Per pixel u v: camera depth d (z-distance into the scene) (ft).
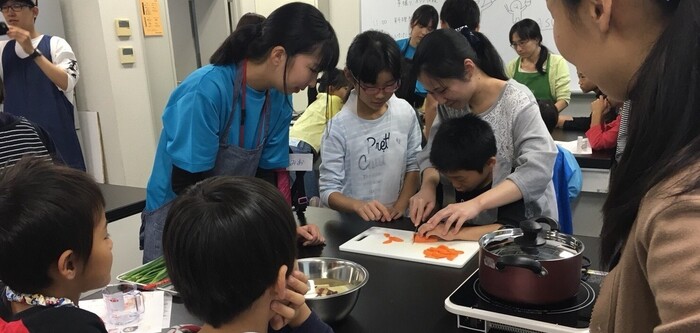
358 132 6.57
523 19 13.30
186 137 4.73
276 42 4.78
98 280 3.38
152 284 4.12
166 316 3.67
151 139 12.97
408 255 4.65
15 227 2.97
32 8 9.86
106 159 12.51
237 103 5.05
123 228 7.07
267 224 2.64
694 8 1.46
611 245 1.80
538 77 12.87
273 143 5.68
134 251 7.27
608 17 1.70
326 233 5.42
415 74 5.63
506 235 3.84
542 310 3.30
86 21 11.79
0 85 6.05
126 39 12.17
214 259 2.55
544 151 5.29
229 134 5.08
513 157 5.64
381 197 6.75
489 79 5.71
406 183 6.87
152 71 13.26
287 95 5.30
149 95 12.82
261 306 2.73
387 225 5.63
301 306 3.08
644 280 1.62
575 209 9.23
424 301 3.84
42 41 10.12
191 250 2.58
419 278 4.25
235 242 2.55
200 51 15.62
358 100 6.65
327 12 16.74
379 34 6.02
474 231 5.03
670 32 1.50
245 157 5.19
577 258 3.33
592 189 8.64
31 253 3.01
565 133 10.68
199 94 4.75
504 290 3.37
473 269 4.38
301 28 4.75
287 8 4.84
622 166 1.68
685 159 1.45
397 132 6.77
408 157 6.98
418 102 9.80
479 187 5.65
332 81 7.51
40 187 3.10
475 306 3.41
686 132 1.47
